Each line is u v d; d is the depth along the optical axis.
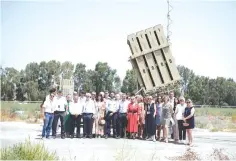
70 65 78.12
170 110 13.59
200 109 34.56
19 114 25.64
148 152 10.34
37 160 7.46
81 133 16.39
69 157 8.99
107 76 78.19
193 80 46.44
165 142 13.42
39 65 75.12
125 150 10.39
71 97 14.34
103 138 14.25
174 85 15.54
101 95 14.89
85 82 78.19
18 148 7.91
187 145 12.48
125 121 14.56
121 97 14.80
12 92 68.56
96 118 14.59
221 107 36.31
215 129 20.20
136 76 15.62
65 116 14.04
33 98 71.94
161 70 15.28
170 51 15.27
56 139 13.39
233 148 11.92
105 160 8.75
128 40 15.34
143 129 14.58
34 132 15.66
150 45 15.28
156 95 15.55
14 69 68.75
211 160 9.27
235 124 22.47
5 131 15.87
